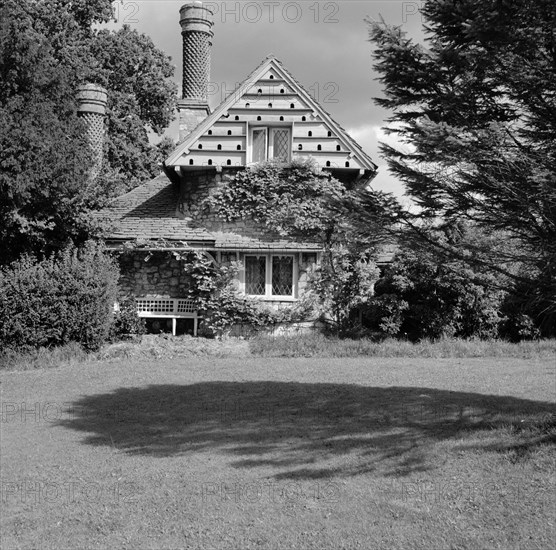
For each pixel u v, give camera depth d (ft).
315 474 26.37
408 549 20.17
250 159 68.33
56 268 57.98
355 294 67.36
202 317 68.95
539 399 38.91
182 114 78.74
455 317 65.67
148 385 44.96
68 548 20.94
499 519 21.89
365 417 35.22
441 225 28.25
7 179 54.29
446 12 26.09
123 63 112.88
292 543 20.74
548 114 26.37
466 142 24.22
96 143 75.87
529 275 28.25
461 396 39.78
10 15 60.90
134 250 68.13
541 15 24.12
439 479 25.46
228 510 23.30
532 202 24.11
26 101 59.31
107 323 59.88
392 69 27.14
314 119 67.36
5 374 50.29
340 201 28.19
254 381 45.75
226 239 67.82
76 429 34.37
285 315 66.95
